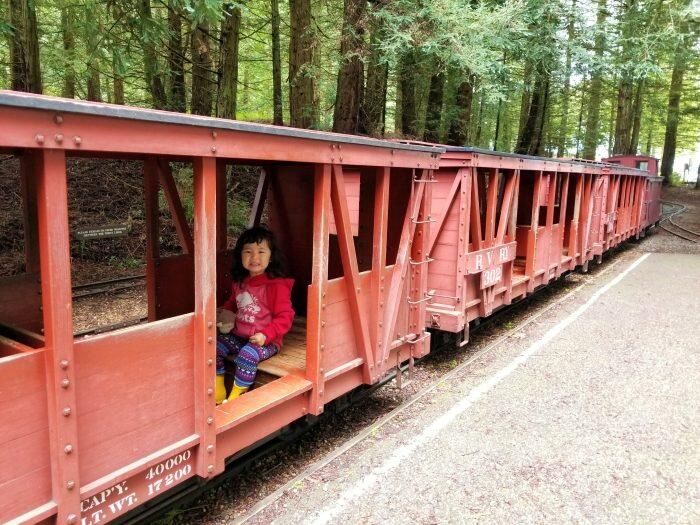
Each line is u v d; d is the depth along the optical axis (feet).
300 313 17.63
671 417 15.01
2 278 10.60
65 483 6.97
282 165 17.08
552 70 42.75
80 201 35.06
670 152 110.01
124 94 48.24
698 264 41.16
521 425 14.60
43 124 6.11
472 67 29.68
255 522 10.43
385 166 12.66
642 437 13.89
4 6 28.91
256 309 12.80
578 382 17.54
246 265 12.92
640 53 40.81
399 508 10.97
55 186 6.41
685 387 17.07
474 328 22.77
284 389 11.22
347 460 12.84
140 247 33.40
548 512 10.90
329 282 11.71
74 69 26.68
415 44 30.55
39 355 6.70
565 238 35.09
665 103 100.37
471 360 19.84
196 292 8.65
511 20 31.17
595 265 41.50
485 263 20.15
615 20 45.11
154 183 13.38
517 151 66.95
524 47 38.04
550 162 25.40
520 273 26.76
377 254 13.30
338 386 12.70
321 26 37.35
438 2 28.63
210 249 8.59
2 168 35.27
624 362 19.38
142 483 8.34
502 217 21.85
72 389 6.89
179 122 7.44
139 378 7.98
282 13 49.67
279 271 13.30
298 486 11.70
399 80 44.55
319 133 10.10
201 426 8.98
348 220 11.82
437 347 21.03
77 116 6.41
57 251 6.54
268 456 12.97
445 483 11.85
